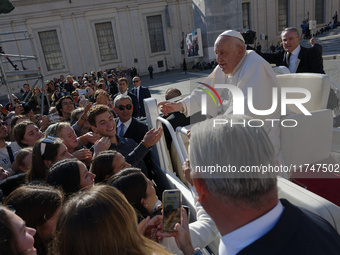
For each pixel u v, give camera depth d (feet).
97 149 7.57
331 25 69.41
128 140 9.52
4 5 16.31
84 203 3.28
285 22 83.76
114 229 3.17
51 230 4.50
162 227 4.00
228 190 2.05
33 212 4.37
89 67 86.33
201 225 4.58
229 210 2.14
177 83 56.24
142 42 89.15
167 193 4.16
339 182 6.16
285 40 10.07
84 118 11.39
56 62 84.64
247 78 5.39
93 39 85.25
